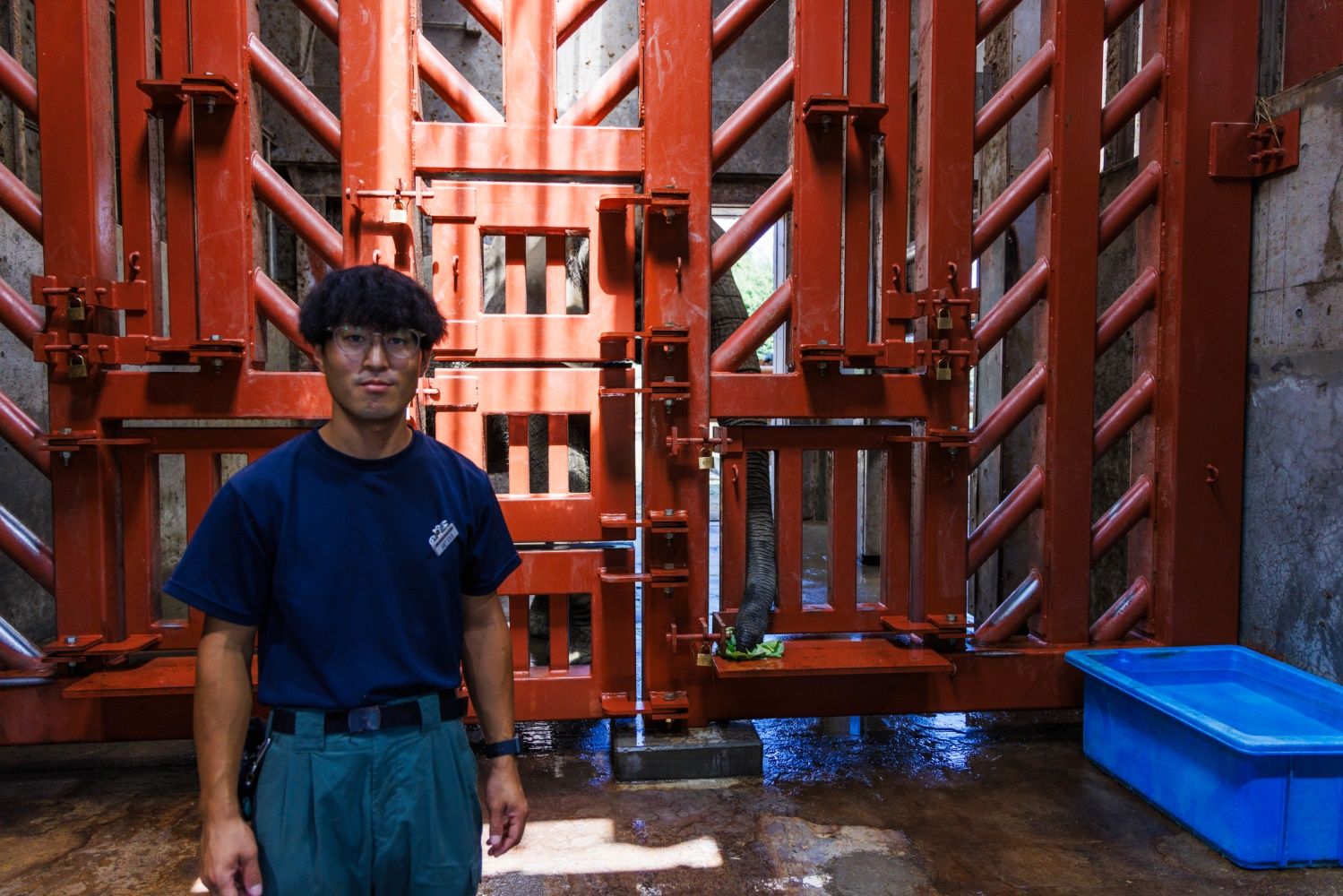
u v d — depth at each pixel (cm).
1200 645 352
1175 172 351
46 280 301
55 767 326
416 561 143
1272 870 257
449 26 693
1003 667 352
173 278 313
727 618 344
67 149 306
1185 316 351
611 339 324
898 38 334
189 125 312
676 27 323
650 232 327
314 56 694
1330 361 318
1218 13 345
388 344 138
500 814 157
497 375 326
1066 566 357
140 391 312
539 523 332
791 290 345
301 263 704
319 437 144
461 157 321
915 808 296
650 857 263
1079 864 261
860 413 340
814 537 870
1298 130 331
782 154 721
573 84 654
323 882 137
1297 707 304
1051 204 352
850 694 346
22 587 466
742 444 338
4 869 257
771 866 258
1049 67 349
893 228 339
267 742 140
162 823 285
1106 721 325
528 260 462
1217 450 356
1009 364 461
